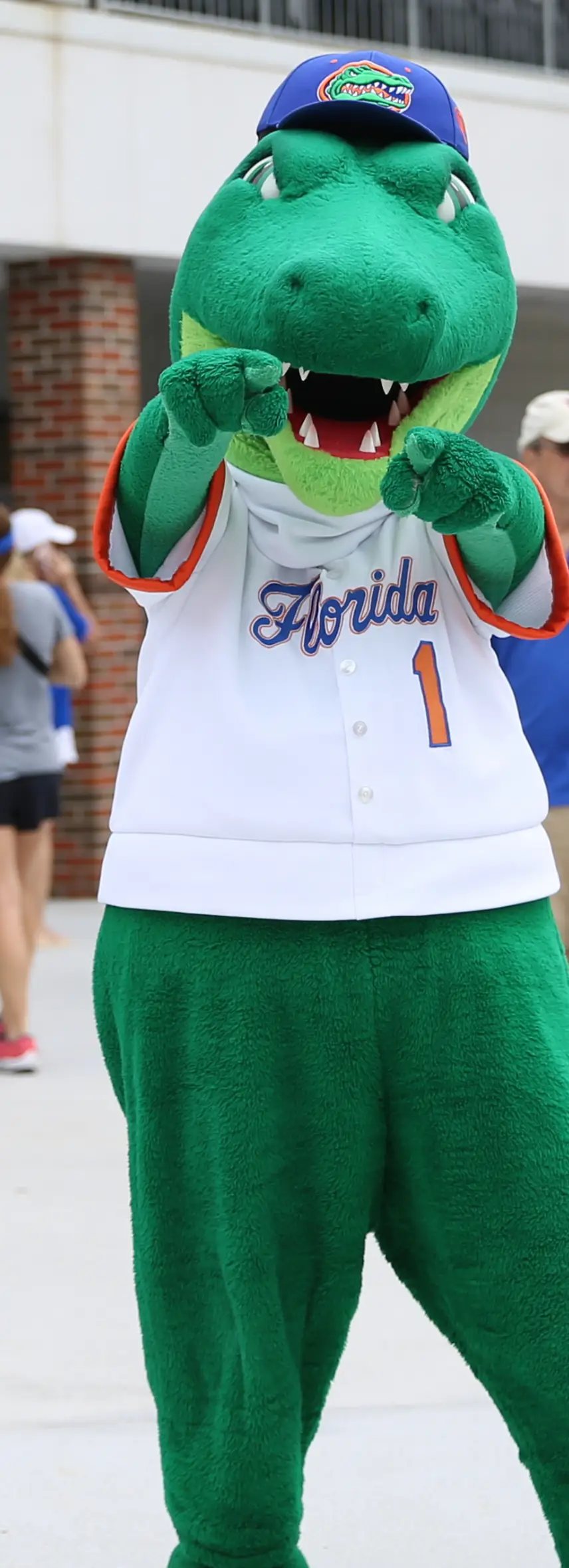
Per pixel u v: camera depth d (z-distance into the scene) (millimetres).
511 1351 3361
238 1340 3350
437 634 3473
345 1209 3363
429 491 3100
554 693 6137
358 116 3480
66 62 14555
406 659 3428
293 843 3316
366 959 3297
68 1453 4973
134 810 3455
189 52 15047
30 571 11109
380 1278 6535
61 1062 9852
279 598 3461
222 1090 3301
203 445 3109
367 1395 5383
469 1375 5555
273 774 3330
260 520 3484
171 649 3467
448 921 3342
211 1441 3400
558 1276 3289
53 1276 6430
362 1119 3324
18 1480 4801
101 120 14773
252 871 3309
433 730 3396
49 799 9844
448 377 3412
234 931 3326
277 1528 3381
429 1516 4578
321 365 3139
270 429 3061
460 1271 3387
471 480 3088
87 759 15672
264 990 3297
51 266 15289
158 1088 3385
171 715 3432
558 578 3428
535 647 6152
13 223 14531
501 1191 3307
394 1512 4598
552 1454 3402
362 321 3102
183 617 3465
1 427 20922
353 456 3289
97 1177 7602
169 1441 3465
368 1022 3297
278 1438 3338
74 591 12500
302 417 3309
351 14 16609
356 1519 4555
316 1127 3316
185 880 3348
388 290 3115
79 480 15453
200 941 3346
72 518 15531
